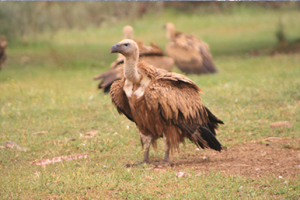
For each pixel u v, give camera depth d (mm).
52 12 48219
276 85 21562
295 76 24234
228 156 12492
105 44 53312
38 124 17234
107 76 22031
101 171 11273
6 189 9859
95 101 21031
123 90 11562
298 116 16094
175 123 11078
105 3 67438
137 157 12852
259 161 11656
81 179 10391
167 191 9531
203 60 28438
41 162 12578
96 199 9172
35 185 10055
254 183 9766
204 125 11758
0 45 31797
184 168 11211
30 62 41500
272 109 17531
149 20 67875
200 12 70062
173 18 67938
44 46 50438
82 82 29719
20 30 47656
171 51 28000
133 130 15906
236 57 39438
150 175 10516
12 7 46531
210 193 9273
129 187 9727
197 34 56438
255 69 30391
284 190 9195
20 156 13219
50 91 24828
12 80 29875
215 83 25000
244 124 15727
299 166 10852
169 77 11000
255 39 48812
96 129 16391
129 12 71125
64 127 16562
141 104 11039
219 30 58188
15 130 16422
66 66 39000
